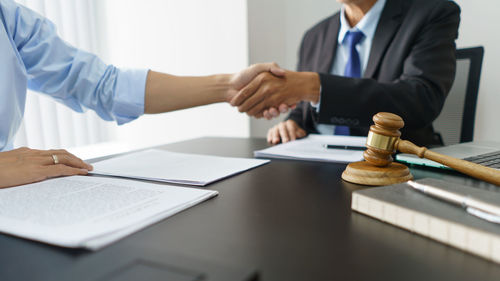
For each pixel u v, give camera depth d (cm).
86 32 198
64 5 183
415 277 23
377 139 50
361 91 86
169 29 204
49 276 23
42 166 51
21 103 74
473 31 158
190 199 40
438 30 107
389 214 33
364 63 128
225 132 198
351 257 26
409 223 31
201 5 191
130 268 23
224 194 45
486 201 28
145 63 216
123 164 65
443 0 112
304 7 209
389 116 50
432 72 100
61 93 82
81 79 82
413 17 111
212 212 38
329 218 35
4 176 46
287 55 221
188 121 210
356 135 123
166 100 88
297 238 30
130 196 41
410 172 55
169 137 218
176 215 36
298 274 24
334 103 86
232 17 182
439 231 29
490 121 158
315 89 89
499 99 155
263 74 88
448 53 105
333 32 137
